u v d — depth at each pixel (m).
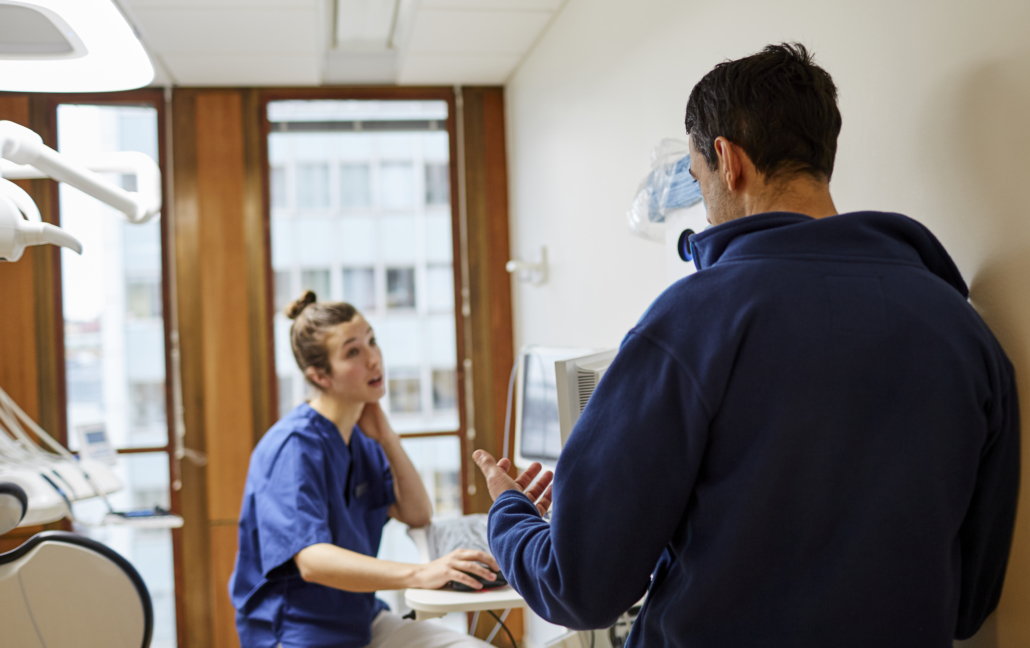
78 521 2.52
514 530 0.86
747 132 0.80
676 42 1.81
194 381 3.31
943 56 0.97
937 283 0.75
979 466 0.79
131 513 2.65
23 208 1.28
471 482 3.53
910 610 0.69
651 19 1.96
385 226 3.52
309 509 1.71
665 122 1.88
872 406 0.69
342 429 1.93
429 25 2.84
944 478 0.70
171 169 3.33
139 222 1.65
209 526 3.29
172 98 3.34
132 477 3.29
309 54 3.01
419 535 1.99
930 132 1.00
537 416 1.74
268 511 1.72
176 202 3.32
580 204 2.56
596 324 2.42
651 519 0.71
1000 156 0.88
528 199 3.25
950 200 0.97
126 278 3.29
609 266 2.29
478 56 3.18
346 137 3.49
